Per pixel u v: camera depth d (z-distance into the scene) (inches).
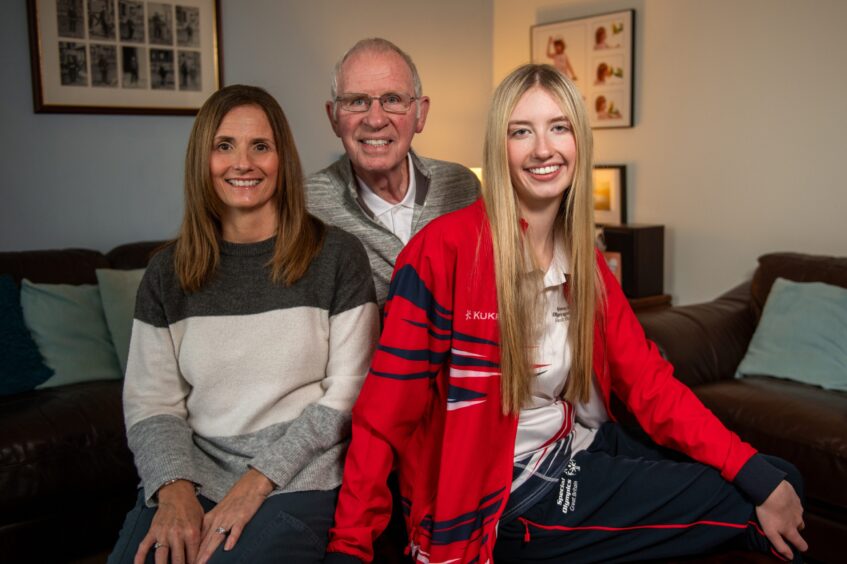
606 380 69.4
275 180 64.7
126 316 119.4
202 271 63.2
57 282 121.6
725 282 146.7
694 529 62.0
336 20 164.4
